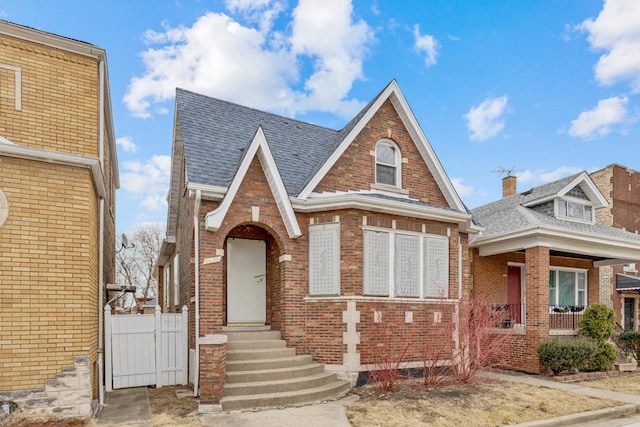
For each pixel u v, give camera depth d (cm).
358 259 1113
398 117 1343
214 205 1052
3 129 791
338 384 998
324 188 1191
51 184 778
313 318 1113
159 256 1948
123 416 783
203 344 823
